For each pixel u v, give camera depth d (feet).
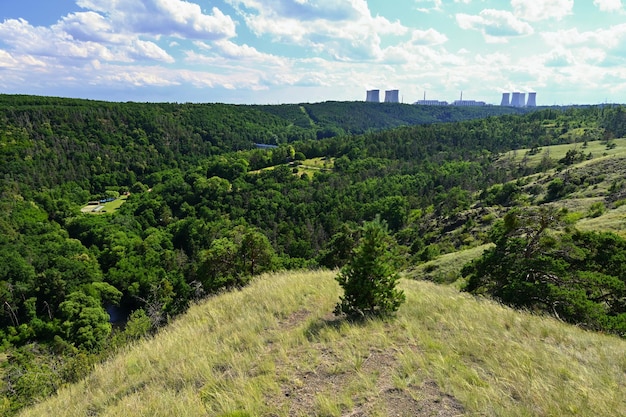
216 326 26.40
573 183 175.63
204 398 15.01
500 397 13.42
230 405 13.83
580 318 30.07
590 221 91.40
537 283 35.17
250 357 18.58
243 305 30.22
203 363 18.30
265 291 32.91
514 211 43.83
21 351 101.04
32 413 19.49
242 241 67.00
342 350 18.16
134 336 35.14
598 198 138.00
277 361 17.83
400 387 14.39
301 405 13.84
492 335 20.01
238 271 65.67
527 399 13.38
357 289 23.29
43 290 133.90
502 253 42.50
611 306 34.65
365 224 24.31
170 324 32.14
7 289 126.31
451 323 21.54
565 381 14.88
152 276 160.15
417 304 26.18
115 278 157.48
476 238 141.38
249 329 23.16
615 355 18.29
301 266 98.89
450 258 100.42
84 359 28.17
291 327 23.27
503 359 16.66
